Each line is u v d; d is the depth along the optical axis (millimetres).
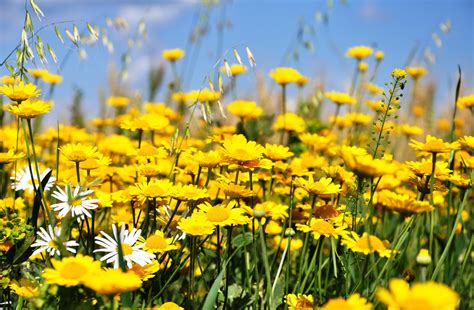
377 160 739
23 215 1109
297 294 899
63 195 894
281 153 1009
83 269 718
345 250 893
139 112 1872
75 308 745
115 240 832
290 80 1424
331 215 911
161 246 848
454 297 609
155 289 885
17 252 855
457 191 1161
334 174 970
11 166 1257
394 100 924
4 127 1453
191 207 940
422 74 1846
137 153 1111
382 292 622
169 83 2006
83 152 917
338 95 1605
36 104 890
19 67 957
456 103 1077
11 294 896
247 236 985
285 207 929
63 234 835
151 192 896
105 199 932
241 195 911
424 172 917
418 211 779
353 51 1646
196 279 1018
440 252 1092
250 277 958
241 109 1354
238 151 910
